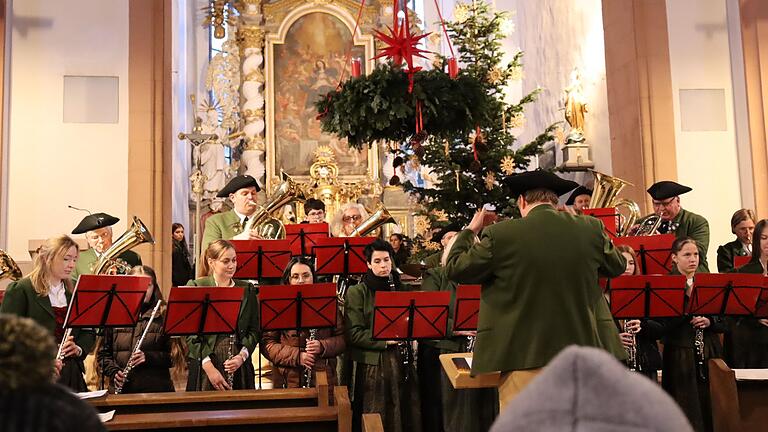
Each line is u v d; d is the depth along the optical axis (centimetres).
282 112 1683
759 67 933
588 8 1164
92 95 929
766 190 926
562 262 376
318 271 663
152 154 926
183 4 1641
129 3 942
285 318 548
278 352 580
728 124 963
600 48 1127
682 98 963
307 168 1669
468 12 970
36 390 150
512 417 90
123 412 421
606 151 1120
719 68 969
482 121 614
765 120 927
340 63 1717
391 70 572
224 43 1644
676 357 566
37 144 916
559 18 1288
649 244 634
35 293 499
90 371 626
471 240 410
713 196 953
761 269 618
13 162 909
